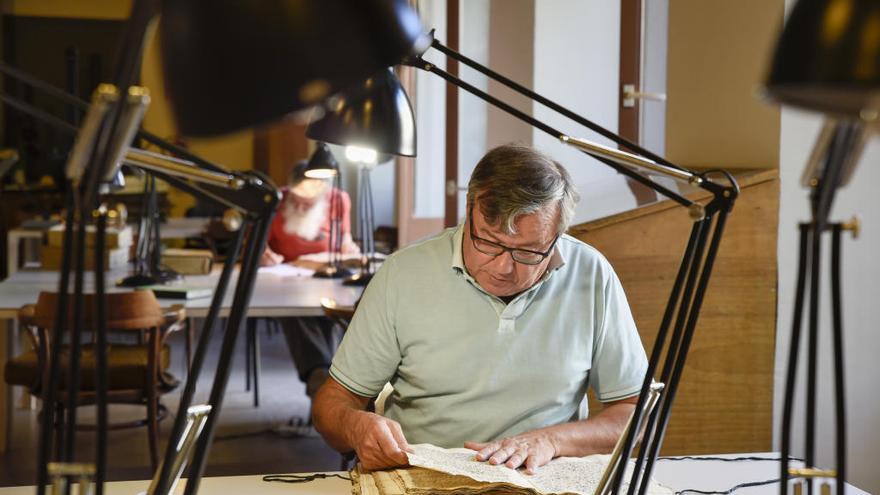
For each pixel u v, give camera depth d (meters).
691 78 3.38
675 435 2.86
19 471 4.25
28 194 9.37
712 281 2.83
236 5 0.64
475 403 2.11
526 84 4.49
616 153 1.10
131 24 0.62
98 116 0.65
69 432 0.72
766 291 2.87
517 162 1.97
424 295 2.11
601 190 3.48
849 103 0.57
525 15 4.45
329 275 4.64
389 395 2.22
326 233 5.33
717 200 1.08
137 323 3.63
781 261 2.87
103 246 0.71
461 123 4.87
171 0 0.66
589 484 1.76
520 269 2.01
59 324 0.71
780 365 2.89
